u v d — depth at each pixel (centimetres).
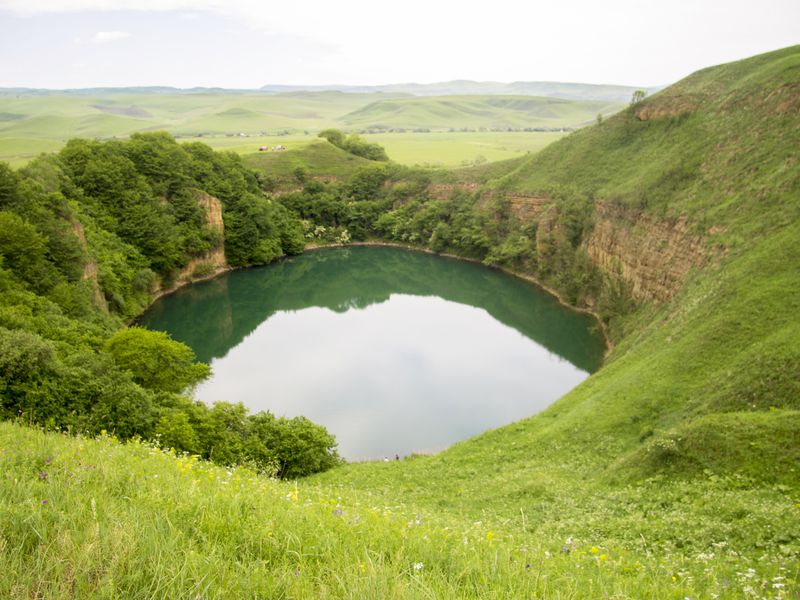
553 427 3594
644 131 9406
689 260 5569
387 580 575
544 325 7675
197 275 9788
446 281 10256
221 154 12112
